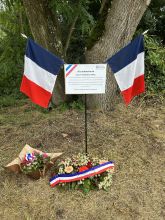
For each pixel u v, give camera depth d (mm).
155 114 3062
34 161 2096
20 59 3627
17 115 3062
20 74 3938
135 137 2627
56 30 2824
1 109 3287
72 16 3047
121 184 2094
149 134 2691
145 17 4082
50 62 1871
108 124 2805
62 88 3014
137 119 2939
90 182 2033
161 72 3539
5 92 3848
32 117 2977
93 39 2727
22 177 2135
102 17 2672
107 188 2043
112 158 2340
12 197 1974
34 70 1905
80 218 1840
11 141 2578
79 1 2977
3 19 3369
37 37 2826
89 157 2205
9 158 2350
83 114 2951
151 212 1889
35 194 1989
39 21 2711
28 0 2604
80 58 3518
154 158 2373
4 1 3316
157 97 3371
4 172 2191
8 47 3588
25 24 3361
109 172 2080
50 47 2836
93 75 1935
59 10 2771
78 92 1971
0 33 3969
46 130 2705
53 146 2479
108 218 1840
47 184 2068
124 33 2658
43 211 1879
